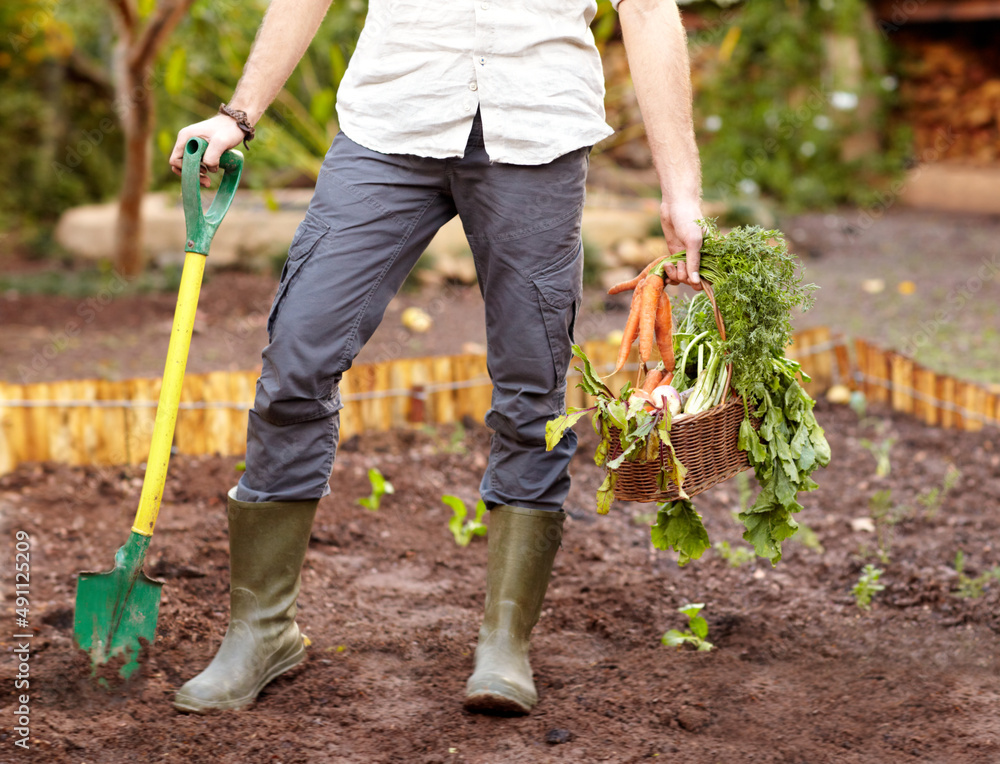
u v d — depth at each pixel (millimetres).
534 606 2039
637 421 1791
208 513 3059
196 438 3496
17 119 8953
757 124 11031
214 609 2398
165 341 5406
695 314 2133
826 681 2137
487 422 2062
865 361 4254
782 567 2791
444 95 1874
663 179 1928
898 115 11750
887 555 2783
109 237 7867
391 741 1855
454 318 5988
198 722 1875
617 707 1998
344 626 2375
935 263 7703
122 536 2850
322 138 7434
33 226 8805
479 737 1871
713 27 9227
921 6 10992
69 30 8211
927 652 2283
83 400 3361
